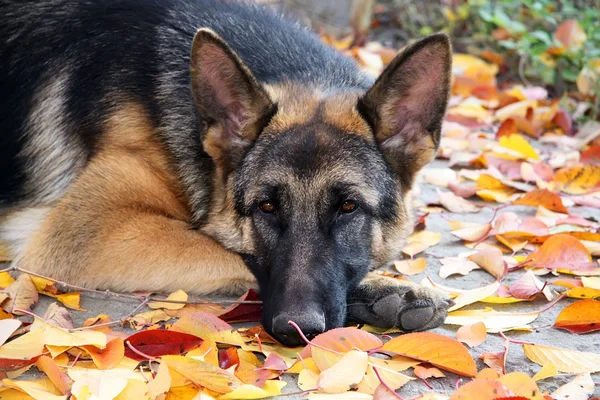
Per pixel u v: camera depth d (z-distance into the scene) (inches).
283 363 37.7
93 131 45.3
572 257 46.1
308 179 40.9
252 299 43.1
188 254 43.8
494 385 34.6
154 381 35.7
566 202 54.0
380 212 42.8
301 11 84.0
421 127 43.8
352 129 42.6
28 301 42.4
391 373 37.1
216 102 42.8
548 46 73.7
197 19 47.2
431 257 48.4
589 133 64.7
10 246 46.5
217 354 38.4
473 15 85.4
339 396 36.1
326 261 40.4
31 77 47.2
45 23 47.6
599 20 80.0
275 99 43.7
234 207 43.3
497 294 43.9
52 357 37.9
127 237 43.9
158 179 44.9
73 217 44.2
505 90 74.0
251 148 42.9
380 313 41.3
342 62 48.3
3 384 35.9
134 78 45.4
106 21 46.8
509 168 58.1
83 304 43.4
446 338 37.4
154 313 41.9
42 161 46.6
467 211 53.5
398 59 41.9
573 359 38.5
